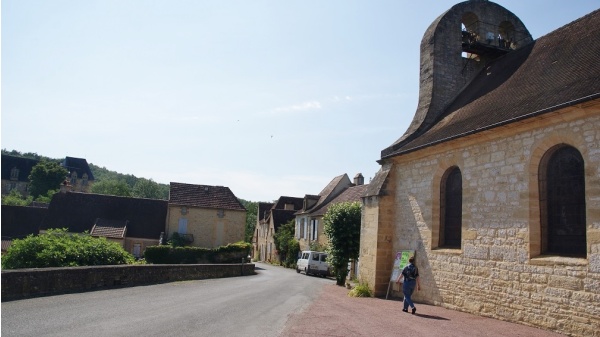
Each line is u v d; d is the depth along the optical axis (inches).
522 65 570.6
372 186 658.8
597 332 332.2
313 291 671.1
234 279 874.8
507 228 427.5
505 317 416.5
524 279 401.4
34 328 281.3
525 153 417.4
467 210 483.2
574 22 540.7
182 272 779.4
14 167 3762.3
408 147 596.4
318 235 1545.3
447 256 506.9
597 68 397.7
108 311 366.3
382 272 617.0
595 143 353.1
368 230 650.8
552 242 391.9
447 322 388.5
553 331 364.5
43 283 454.9
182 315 361.4
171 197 1674.5
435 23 706.8
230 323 332.8
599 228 341.1
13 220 1641.2
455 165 515.5
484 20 713.6
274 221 2089.1
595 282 338.0
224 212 1685.5
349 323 356.2
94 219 1600.6
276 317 372.5
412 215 582.9
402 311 451.5
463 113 579.2
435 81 676.1
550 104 392.8
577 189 373.7
